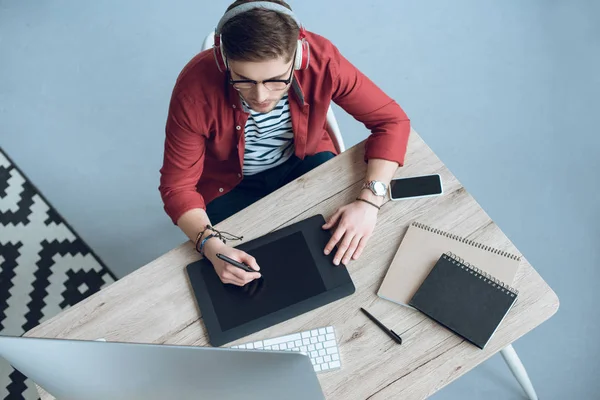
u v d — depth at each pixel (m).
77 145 2.45
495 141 2.30
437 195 1.38
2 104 2.53
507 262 1.28
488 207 2.20
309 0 2.57
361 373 1.22
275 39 1.04
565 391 1.94
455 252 1.30
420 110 2.37
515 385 1.95
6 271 2.27
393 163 1.40
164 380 0.93
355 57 2.47
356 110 1.47
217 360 0.85
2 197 2.37
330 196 1.41
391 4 2.53
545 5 2.47
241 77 1.13
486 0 2.51
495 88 2.37
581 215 2.16
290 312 1.28
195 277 1.34
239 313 1.29
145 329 1.30
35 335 1.31
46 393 1.25
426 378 1.20
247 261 1.31
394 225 1.36
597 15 2.43
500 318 1.22
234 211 1.68
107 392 1.00
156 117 2.47
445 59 2.44
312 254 1.33
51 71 2.57
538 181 2.22
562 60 2.38
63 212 2.34
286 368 0.84
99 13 2.64
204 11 2.60
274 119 1.42
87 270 2.26
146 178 2.38
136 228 2.31
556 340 2.00
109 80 2.54
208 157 1.62
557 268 2.09
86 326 1.31
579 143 2.26
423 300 1.25
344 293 1.29
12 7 2.68
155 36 2.59
